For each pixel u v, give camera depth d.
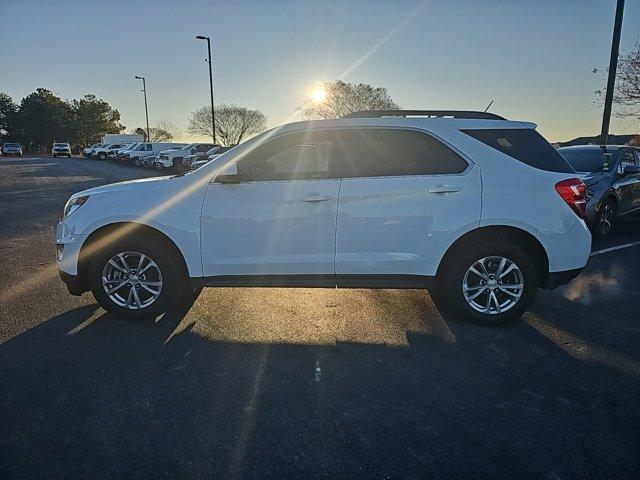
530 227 3.93
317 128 4.12
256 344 3.79
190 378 3.23
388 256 3.99
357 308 4.62
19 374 3.25
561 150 9.59
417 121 4.08
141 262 4.13
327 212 3.96
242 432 2.64
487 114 4.25
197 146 28.33
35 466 2.36
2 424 2.69
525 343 3.82
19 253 6.91
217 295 4.99
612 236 8.72
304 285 4.10
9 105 87.56
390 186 3.95
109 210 4.04
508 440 2.58
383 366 3.43
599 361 3.52
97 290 4.14
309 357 3.56
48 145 85.56
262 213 4.00
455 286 4.07
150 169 30.33
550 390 3.10
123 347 3.70
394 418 2.78
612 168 8.48
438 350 3.69
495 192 3.93
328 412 2.84
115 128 93.00
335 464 2.39
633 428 2.69
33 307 4.56
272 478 2.29
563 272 4.05
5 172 25.72
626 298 4.98
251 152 4.17
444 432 2.65
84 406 2.88
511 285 4.08
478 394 3.05
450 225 3.92
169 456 2.44
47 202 12.98
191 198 4.05
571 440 2.58
